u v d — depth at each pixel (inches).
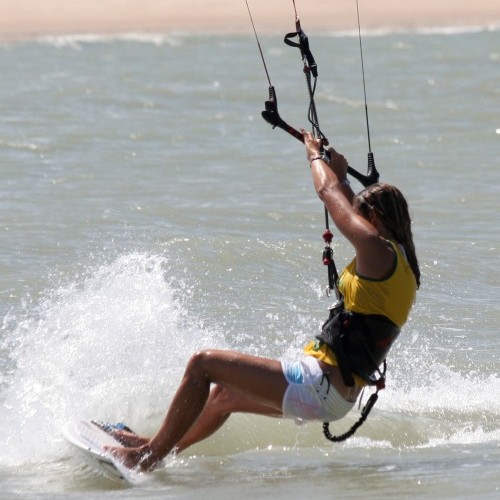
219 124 2763.3
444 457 887.1
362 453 903.7
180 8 5841.5
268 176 2117.4
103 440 826.2
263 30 5354.3
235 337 1190.3
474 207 1883.6
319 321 1267.2
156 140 2493.8
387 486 802.2
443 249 1579.7
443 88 3582.7
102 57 4138.8
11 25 5142.7
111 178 2033.7
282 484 815.7
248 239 1528.1
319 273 1453.0
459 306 1337.4
